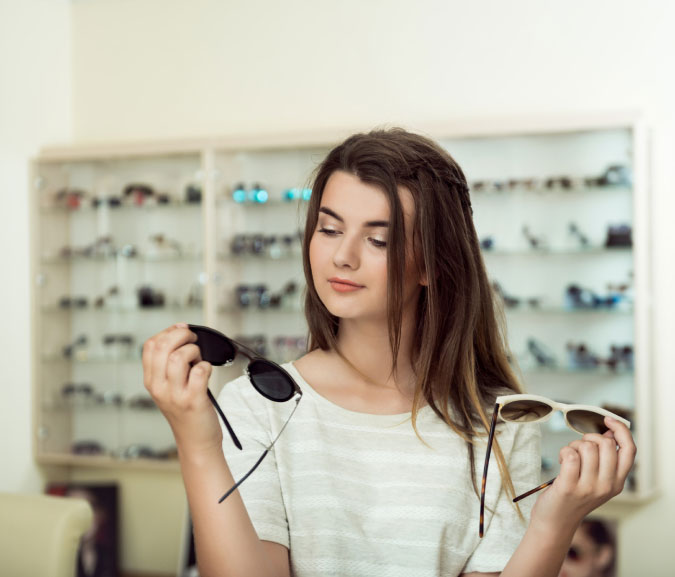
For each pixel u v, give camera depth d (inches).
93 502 163.3
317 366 44.3
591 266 140.9
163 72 173.3
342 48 162.6
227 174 155.9
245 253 155.5
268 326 156.8
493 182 142.7
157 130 173.3
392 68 159.8
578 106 150.0
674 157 144.6
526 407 37.8
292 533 40.0
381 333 43.0
